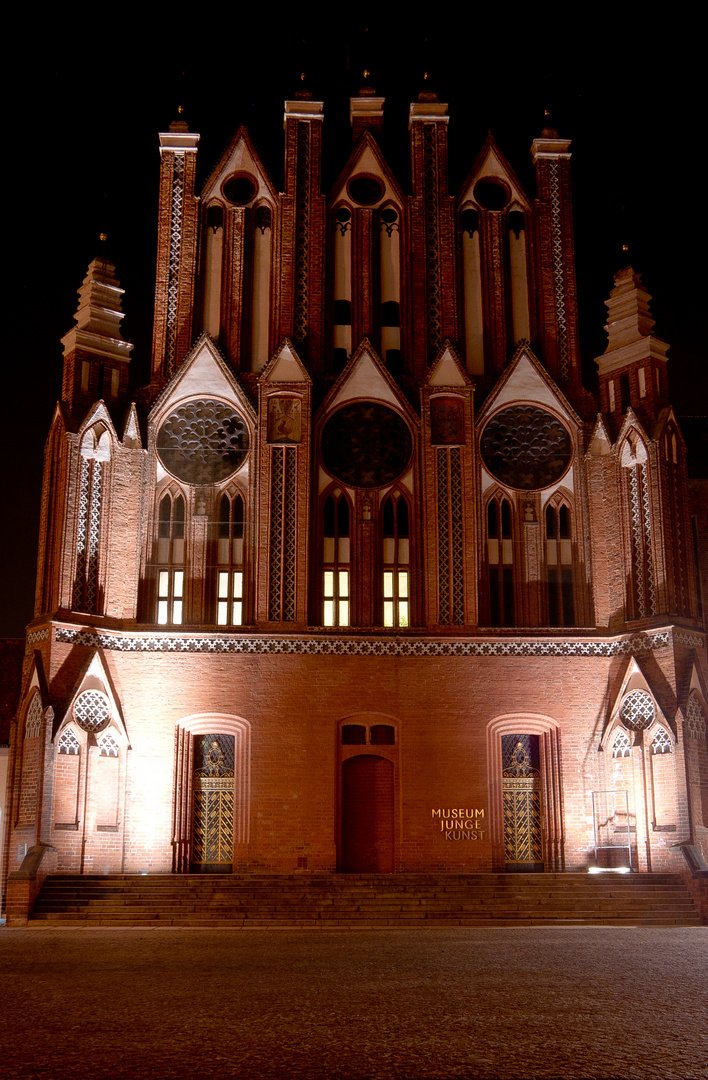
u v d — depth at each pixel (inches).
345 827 1467.8
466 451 1571.1
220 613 1529.3
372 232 1678.2
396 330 1656.0
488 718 1485.0
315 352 1612.9
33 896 1251.8
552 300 1659.7
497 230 1684.3
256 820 1434.5
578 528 1572.3
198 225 1669.5
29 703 1419.8
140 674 1470.2
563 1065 421.4
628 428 1539.1
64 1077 400.8
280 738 1461.6
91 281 1595.7
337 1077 398.3
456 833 1446.9
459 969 727.7
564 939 987.3
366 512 1565.0
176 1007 562.3
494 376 1633.9
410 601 1541.6
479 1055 439.5
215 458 1574.8
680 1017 529.7
